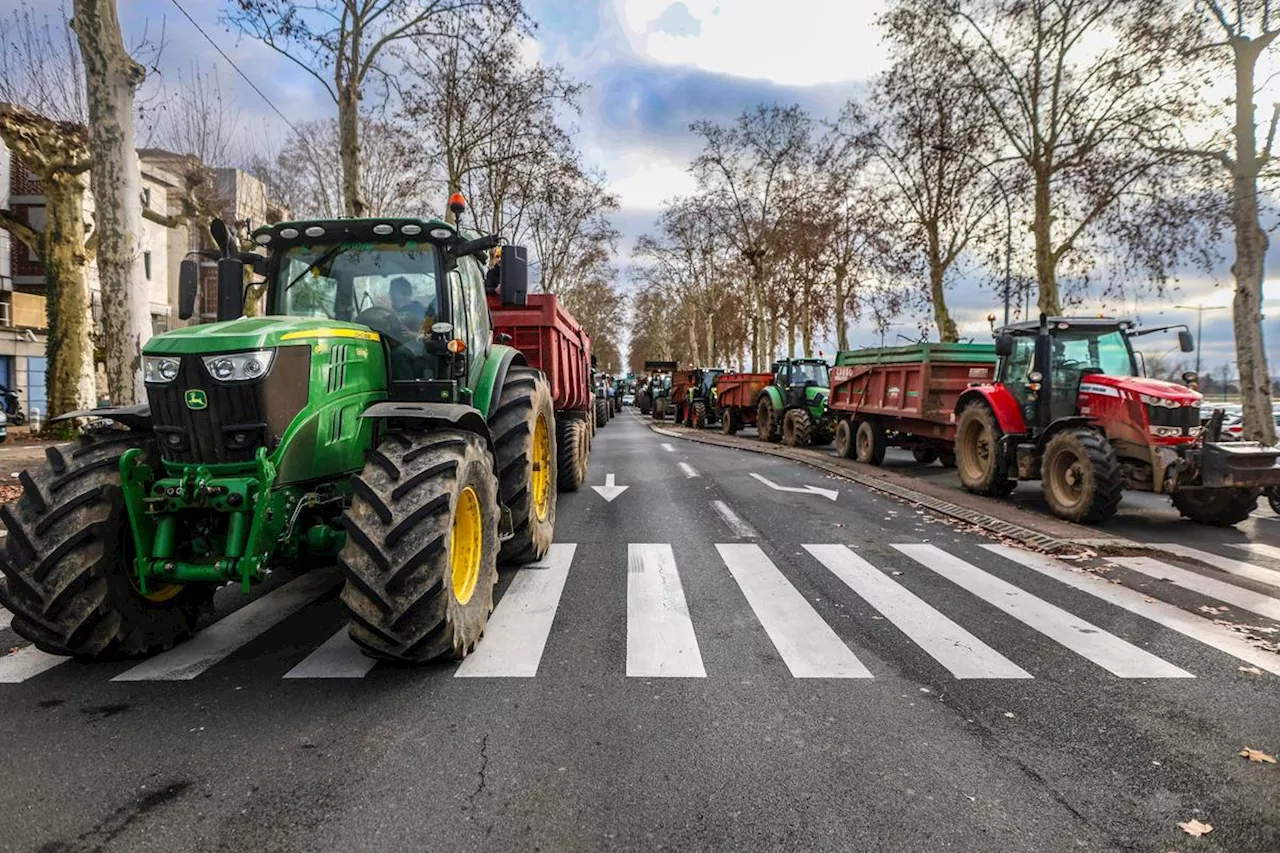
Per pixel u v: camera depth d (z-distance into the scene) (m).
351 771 2.98
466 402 5.46
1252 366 15.97
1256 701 3.75
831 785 2.91
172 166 27.78
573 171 28.56
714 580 6.04
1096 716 3.56
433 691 3.80
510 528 5.86
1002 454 10.04
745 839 2.54
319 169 28.31
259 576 3.81
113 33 9.52
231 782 2.90
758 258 39.22
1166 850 2.51
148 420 4.36
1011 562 6.71
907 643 4.58
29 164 16.84
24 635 3.93
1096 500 8.15
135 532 3.92
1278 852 2.50
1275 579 6.19
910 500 10.05
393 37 17.22
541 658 4.28
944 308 28.06
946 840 2.55
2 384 21.95
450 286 5.36
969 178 25.23
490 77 23.05
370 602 3.73
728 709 3.60
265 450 3.77
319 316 5.18
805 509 9.48
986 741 3.30
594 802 2.77
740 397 23.97
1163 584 6.00
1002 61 21.25
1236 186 16.02
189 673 4.03
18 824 2.60
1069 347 9.63
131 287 9.91
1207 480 7.89
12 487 9.95
